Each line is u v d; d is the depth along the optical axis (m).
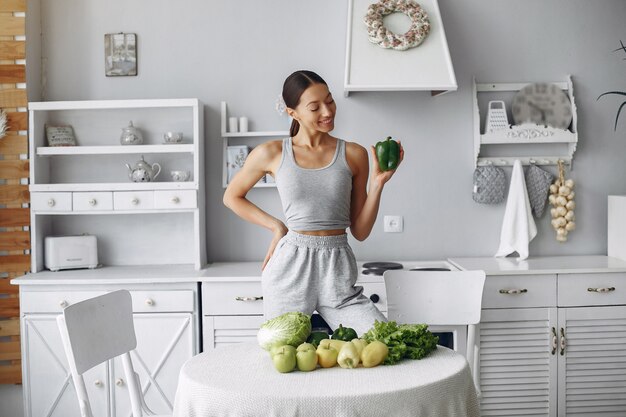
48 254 3.77
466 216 3.98
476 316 2.84
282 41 3.95
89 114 3.96
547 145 3.99
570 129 3.95
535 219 4.01
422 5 3.69
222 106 3.93
